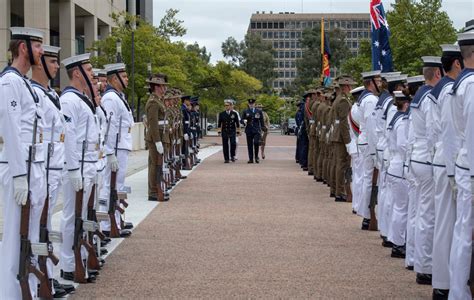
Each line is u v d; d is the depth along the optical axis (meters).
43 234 6.53
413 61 36.81
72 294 7.14
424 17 37.59
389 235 9.28
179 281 7.64
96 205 8.40
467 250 6.29
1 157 6.18
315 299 6.96
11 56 6.35
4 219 6.20
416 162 7.58
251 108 26.28
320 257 8.94
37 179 6.32
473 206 6.22
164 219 11.91
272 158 29.30
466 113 6.07
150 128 14.09
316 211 12.99
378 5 16.28
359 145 11.05
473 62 6.26
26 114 6.18
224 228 11.03
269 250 9.34
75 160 7.53
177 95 18.42
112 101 9.99
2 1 34.00
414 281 7.75
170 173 16.78
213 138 55.22
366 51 41.84
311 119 20.31
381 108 9.91
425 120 7.46
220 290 7.27
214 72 51.97
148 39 36.84
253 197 15.14
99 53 38.06
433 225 7.53
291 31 133.38
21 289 6.19
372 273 8.12
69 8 38.47
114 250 9.30
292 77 133.62
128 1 57.94
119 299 6.95
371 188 10.89
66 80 37.78
